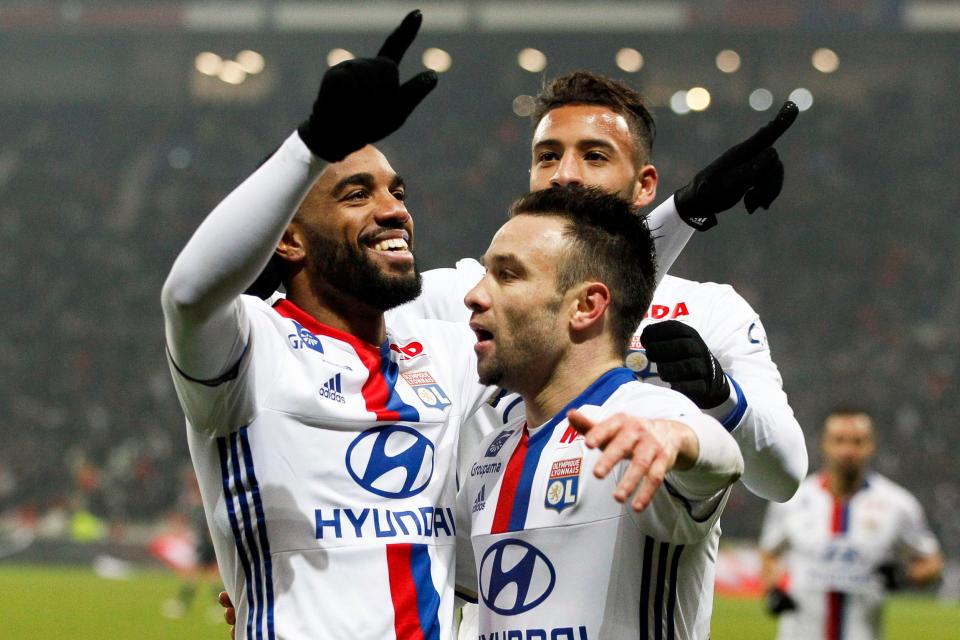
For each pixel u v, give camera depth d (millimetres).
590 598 2592
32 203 33688
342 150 2477
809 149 34344
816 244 32156
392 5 34750
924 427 26469
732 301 3523
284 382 2807
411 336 3160
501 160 34375
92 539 22328
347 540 2754
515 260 2701
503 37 35062
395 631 2734
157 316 30656
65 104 36375
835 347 29484
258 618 2752
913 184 33562
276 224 2492
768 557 8148
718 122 34969
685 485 2420
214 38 35750
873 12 33125
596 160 3496
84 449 26562
